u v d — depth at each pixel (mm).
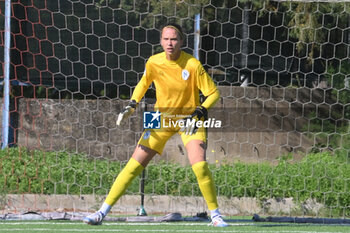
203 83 23891
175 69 23703
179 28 23516
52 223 25672
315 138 41906
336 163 36938
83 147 39125
